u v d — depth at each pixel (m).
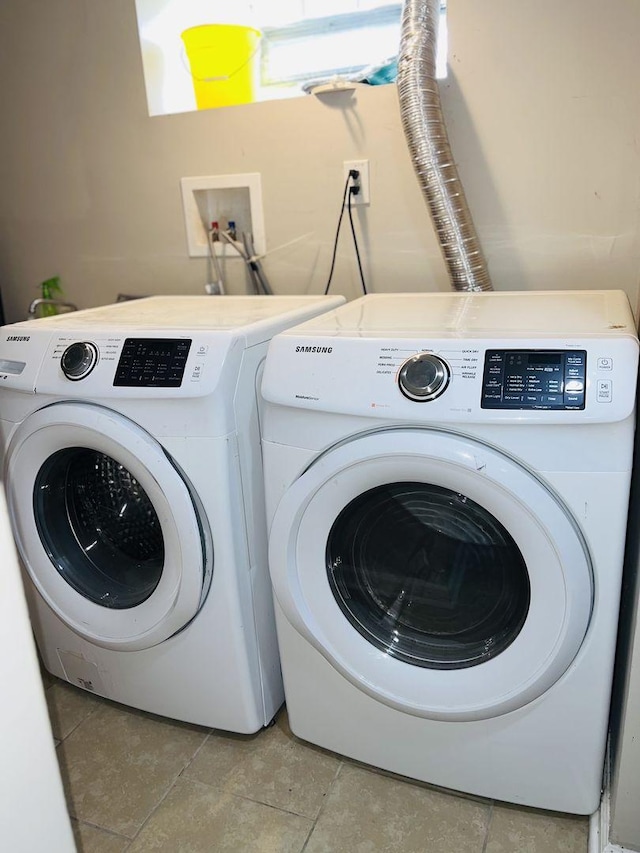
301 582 1.19
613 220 1.54
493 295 1.46
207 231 1.95
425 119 1.47
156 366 1.19
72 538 1.47
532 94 1.51
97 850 1.21
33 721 0.71
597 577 1.01
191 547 1.22
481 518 1.07
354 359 1.06
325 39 1.92
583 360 0.95
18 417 1.34
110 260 2.10
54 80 1.97
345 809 1.27
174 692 1.42
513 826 1.21
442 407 0.98
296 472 1.14
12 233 2.20
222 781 1.34
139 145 1.94
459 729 1.19
